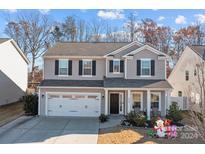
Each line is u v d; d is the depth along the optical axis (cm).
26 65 4369
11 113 3052
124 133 2047
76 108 2962
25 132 2127
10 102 3750
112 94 3042
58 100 2969
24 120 2655
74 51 3144
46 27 5844
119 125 2411
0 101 3438
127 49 3077
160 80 2991
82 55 3055
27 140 1872
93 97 2967
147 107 2855
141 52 3020
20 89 4128
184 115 2956
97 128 2303
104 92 2955
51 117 2864
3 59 3519
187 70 3644
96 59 3091
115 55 3067
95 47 3281
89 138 1936
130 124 2422
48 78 3077
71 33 5941
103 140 1877
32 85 5269
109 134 2048
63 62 3083
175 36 5519
